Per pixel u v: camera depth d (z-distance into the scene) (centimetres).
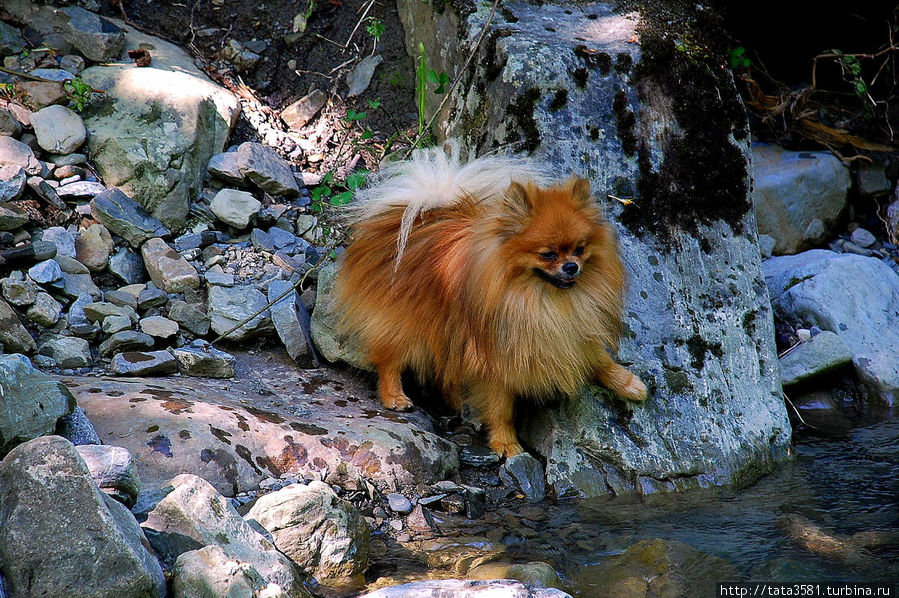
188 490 361
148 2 712
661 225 554
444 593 345
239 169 626
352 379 552
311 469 448
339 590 373
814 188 729
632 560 408
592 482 484
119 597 305
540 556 411
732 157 576
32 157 570
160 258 564
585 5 636
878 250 739
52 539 304
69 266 541
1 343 479
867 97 775
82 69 631
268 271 585
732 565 401
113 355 510
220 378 520
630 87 573
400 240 495
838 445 543
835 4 780
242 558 342
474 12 623
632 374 501
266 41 719
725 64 602
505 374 464
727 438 505
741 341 539
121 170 591
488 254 445
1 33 628
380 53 727
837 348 604
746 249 564
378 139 696
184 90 626
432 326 492
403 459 467
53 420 379
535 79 561
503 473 491
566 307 453
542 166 544
